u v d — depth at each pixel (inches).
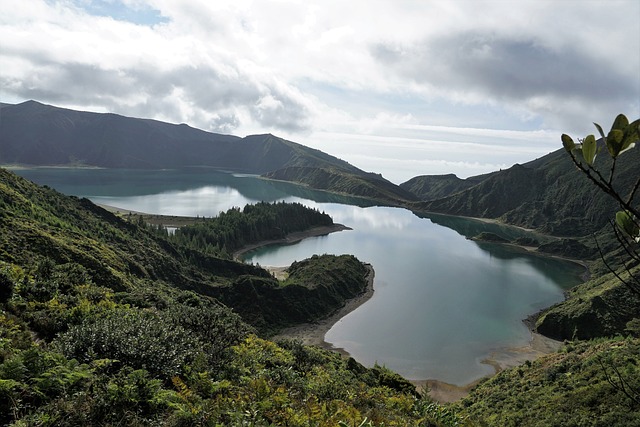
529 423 1370.6
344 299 4222.4
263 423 522.3
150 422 470.3
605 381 1470.2
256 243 7091.5
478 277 5482.3
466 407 1969.7
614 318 3351.4
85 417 445.4
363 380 1512.1
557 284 5344.5
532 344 3351.4
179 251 4394.7
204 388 620.4
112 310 971.9
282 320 3523.6
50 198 3639.3
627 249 144.8
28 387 467.5
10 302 933.8
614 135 134.9
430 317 3875.5
